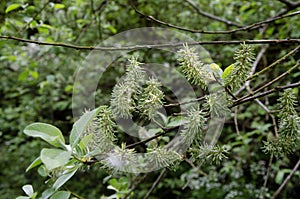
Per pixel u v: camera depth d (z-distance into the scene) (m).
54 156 0.66
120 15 2.99
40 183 3.78
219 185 3.17
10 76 3.71
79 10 2.44
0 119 3.67
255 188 3.01
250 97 0.80
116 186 1.47
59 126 3.43
